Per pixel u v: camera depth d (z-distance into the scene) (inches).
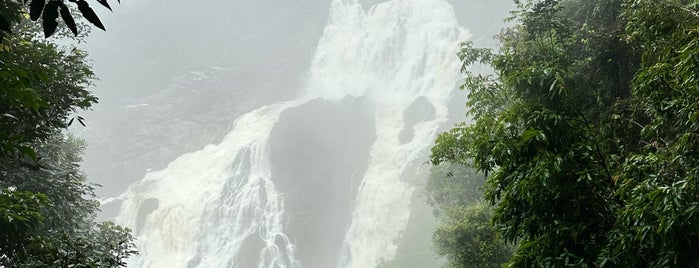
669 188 257.4
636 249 296.4
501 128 358.9
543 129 339.9
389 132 2182.6
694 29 298.2
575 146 332.8
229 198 2046.0
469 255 729.0
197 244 1947.6
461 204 989.2
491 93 536.7
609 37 522.3
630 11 413.7
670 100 328.2
